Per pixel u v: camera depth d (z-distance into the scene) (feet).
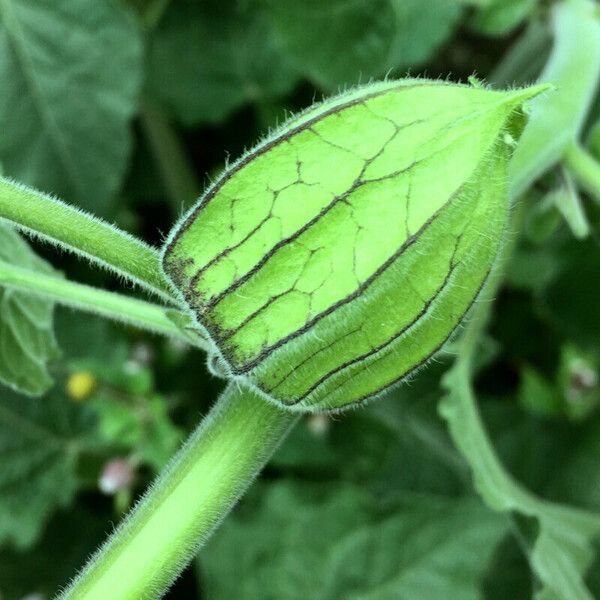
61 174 0.60
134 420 0.59
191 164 0.70
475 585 0.55
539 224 0.48
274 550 0.58
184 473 0.34
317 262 0.30
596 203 0.50
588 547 0.51
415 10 0.64
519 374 0.67
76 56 0.60
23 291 0.36
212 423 0.34
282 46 0.60
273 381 0.31
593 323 0.63
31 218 0.32
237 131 0.71
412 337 0.31
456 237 0.29
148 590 0.33
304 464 0.62
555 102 0.46
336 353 0.31
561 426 0.63
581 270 0.63
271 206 0.29
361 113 0.29
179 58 0.67
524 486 0.62
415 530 0.56
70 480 0.62
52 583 0.64
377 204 0.29
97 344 0.61
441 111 0.29
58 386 0.62
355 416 0.62
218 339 0.31
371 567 0.57
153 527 0.33
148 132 0.67
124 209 0.68
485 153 0.29
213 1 0.66
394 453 0.62
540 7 0.58
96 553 0.34
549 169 0.47
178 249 0.30
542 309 0.64
